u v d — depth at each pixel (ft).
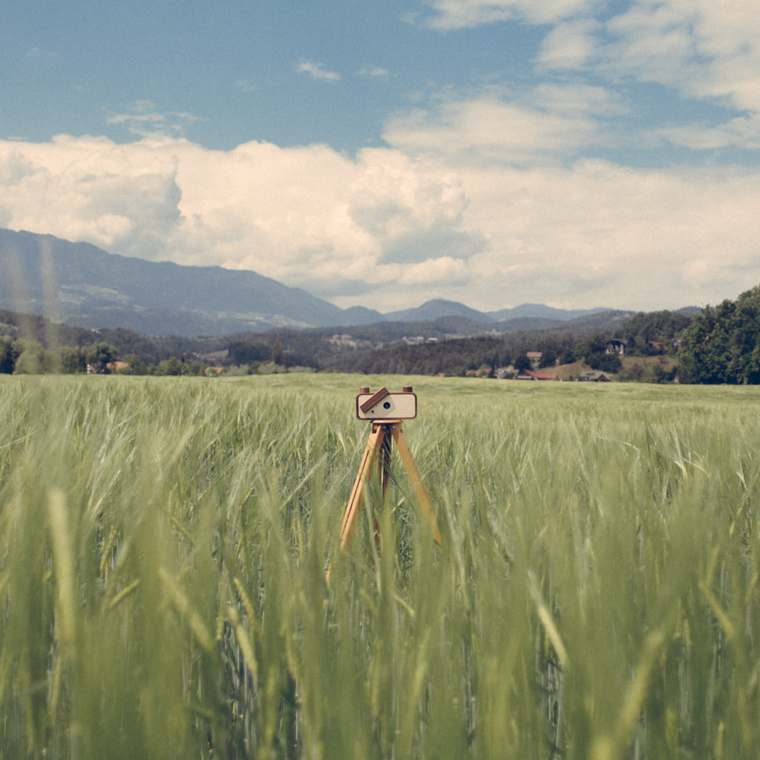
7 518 3.43
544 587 3.73
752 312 261.03
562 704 3.18
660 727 2.81
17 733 2.91
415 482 6.25
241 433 12.95
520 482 6.24
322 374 201.05
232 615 3.30
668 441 9.55
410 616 3.44
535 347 625.41
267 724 2.92
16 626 2.73
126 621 2.87
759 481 6.18
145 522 2.61
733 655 3.41
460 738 2.61
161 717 2.39
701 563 3.32
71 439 3.93
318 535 3.30
